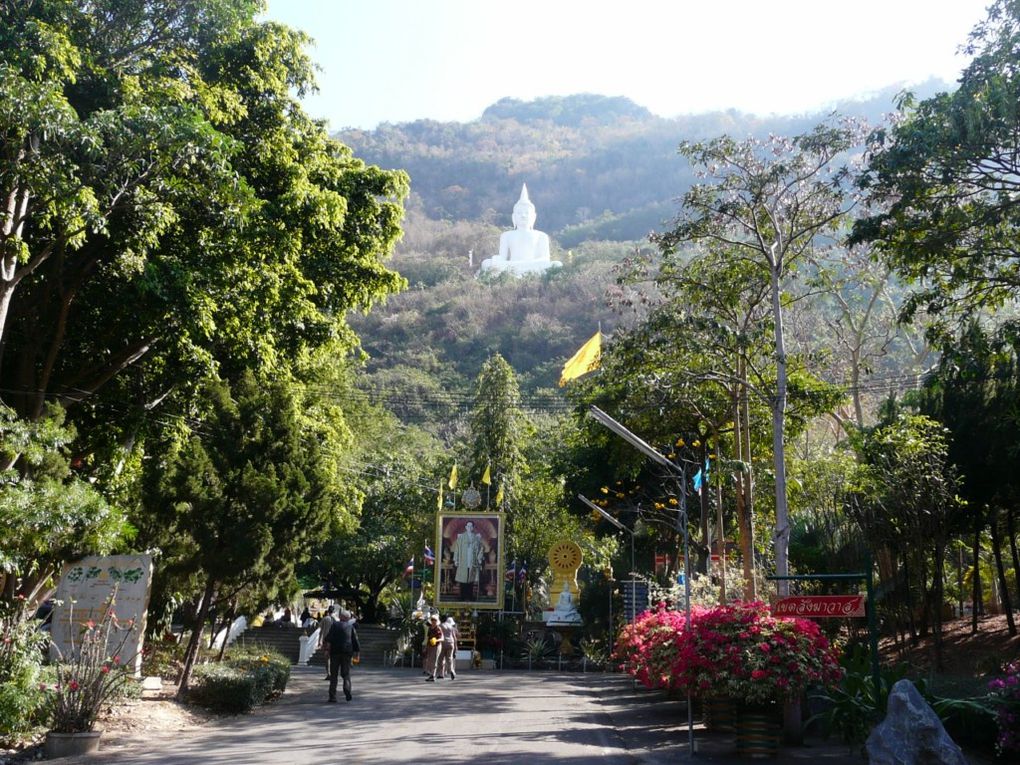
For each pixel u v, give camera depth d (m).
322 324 22.78
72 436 14.85
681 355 24.81
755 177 24.14
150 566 15.39
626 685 25.36
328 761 10.93
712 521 34.38
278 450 17.33
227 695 15.74
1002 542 26.45
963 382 22.89
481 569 38.62
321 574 49.47
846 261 28.08
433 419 72.50
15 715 11.48
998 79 16.20
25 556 14.01
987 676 15.48
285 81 21.94
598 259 106.25
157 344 21.30
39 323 20.30
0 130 15.23
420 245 132.88
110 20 18.77
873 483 21.66
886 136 18.81
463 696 20.70
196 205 19.08
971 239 18.39
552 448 48.75
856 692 12.45
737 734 11.85
